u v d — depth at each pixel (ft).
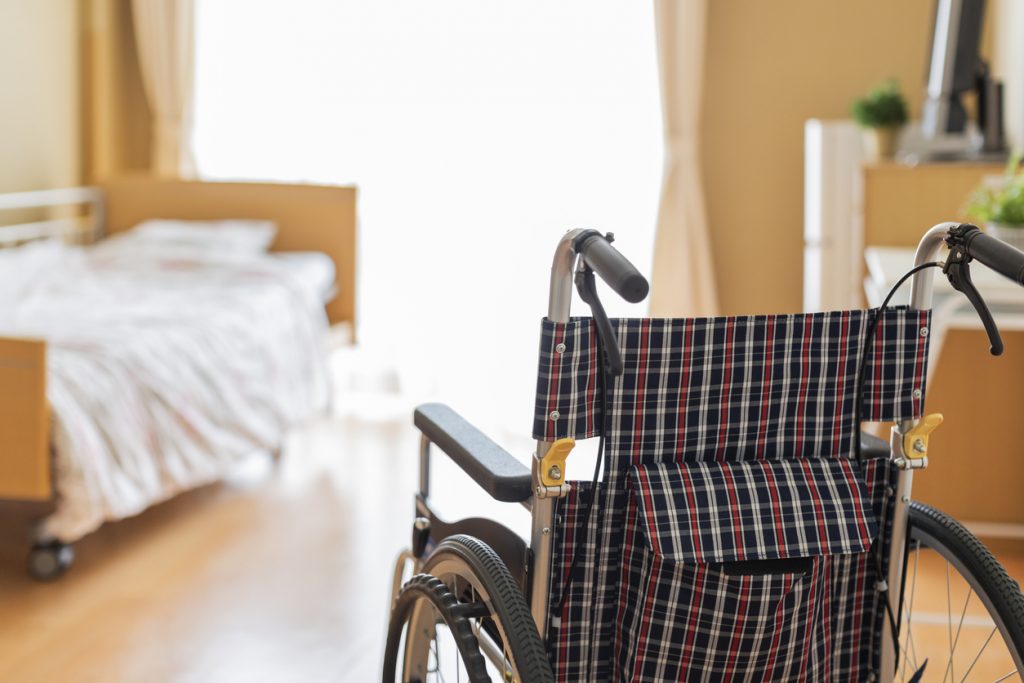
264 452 14.08
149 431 10.40
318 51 16.66
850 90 15.79
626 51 15.78
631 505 4.59
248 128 17.01
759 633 4.61
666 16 15.46
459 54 16.20
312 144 16.84
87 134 16.85
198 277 14.08
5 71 14.92
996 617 4.64
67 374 9.70
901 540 5.03
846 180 13.62
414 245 16.56
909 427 4.96
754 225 16.25
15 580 9.86
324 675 8.11
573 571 4.62
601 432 4.51
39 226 15.25
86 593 9.59
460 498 12.20
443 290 16.51
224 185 16.19
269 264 14.57
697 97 15.60
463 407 16.57
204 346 11.69
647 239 15.99
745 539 4.50
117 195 16.44
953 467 10.88
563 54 15.92
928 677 7.36
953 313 9.00
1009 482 10.81
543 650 4.33
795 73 15.88
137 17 16.90
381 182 16.61
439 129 16.37
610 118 15.90
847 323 4.64
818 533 4.59
